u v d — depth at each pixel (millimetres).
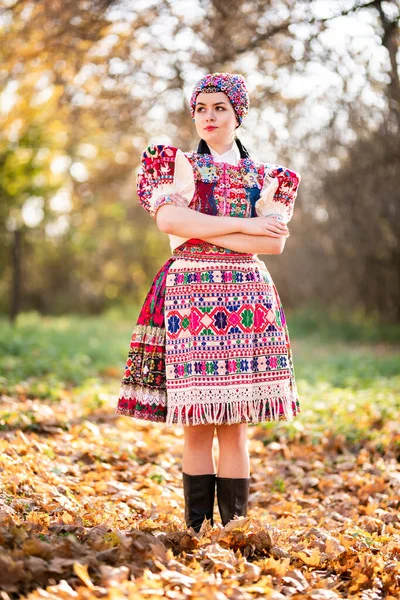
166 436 6898
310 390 9703
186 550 3312
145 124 13453
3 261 23750
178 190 3564
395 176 16062
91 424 6609
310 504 5211
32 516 3484
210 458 3777
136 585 2748
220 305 3525
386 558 3693
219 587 2877
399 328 20188
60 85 11203
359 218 18016
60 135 15055
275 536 3770
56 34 10406
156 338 3596
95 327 20234
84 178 21562
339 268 21031
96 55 10922
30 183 14797
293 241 21031
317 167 16703
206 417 3430
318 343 19578
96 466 5438
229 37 11047
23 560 2830
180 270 3584
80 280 32312
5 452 5137
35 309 31609
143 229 29641
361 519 4664
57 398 8242
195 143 13070
